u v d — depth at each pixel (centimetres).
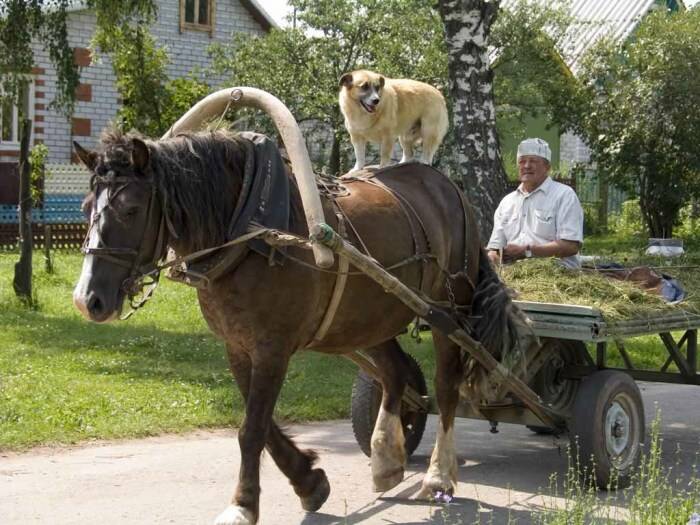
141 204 484
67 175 2414
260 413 517
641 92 2330
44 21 1661
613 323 623
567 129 2581
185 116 566
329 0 2362
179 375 986
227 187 518
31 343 1131
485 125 1266
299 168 525
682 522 501
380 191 609
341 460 733
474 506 621
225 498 624
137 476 670
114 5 1680
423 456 753
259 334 520
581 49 3284
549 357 683
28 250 1402
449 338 612
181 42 2948
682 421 896
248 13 3062
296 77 2388
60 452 729
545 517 548
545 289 670
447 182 666
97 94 2758
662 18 2375
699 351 1196
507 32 2467
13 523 566
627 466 661
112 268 480
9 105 1708
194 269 506
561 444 801
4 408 820
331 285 545
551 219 733
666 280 727
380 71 2314
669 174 2350
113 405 852
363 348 601
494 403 675
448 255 641
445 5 1268
